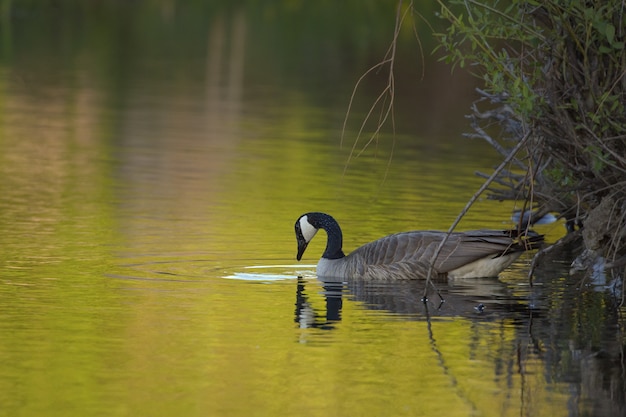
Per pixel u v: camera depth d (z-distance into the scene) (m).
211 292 14.00
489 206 20.41
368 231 18.05
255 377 10.56
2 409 9.60
